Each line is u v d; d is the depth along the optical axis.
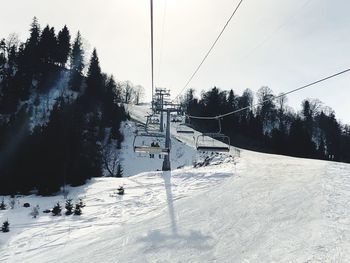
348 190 14.89
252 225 11.13
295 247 8.63
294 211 12.20
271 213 12.34
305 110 97.62
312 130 94.06
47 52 85.38
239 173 23.73
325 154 77.19
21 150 33.78
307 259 7.78
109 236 11.97
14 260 10.97
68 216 16.75
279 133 77.06
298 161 32.44
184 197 17.64
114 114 74.69
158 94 36.19
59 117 34.41
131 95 134.62
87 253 10.30
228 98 97.94
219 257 8.69
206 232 10.92
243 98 103.31
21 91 71.12
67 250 11.07
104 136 66.12
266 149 76.88
